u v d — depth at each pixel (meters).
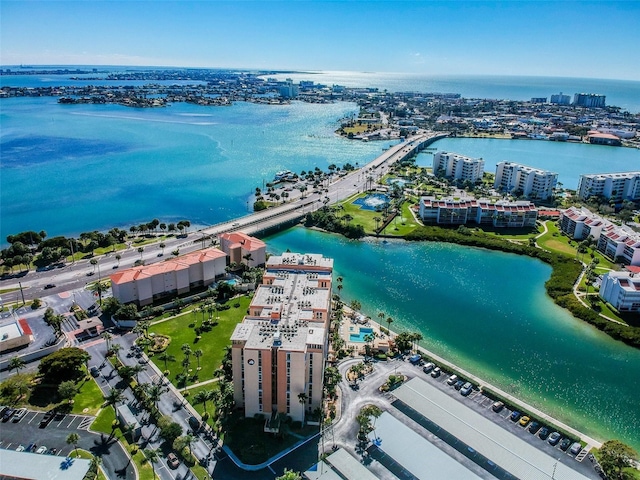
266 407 171.62
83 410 175.50
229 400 171.25
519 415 179.12
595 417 185.25
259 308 195.00
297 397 168.38
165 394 184.75
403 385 187.25
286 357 162.50
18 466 143.38
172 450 157.62
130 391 186.62
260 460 154.88
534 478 145.25
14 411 173.88
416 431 168.38
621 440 173.38
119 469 149.25
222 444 161.50
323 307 194.38
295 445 161.75
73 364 189.50
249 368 165.88
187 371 196.75
